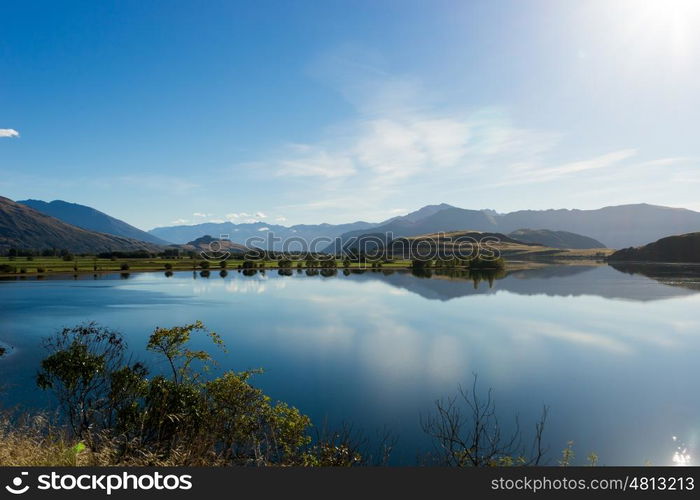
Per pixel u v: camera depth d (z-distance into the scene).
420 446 24.72
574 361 48.59
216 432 14.53
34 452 9.61
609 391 38.44
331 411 32.03
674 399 36.41
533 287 135.00
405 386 38.62
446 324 71.25
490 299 106.69
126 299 100.06
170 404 14.62
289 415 16.23
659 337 62.03
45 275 165.50
